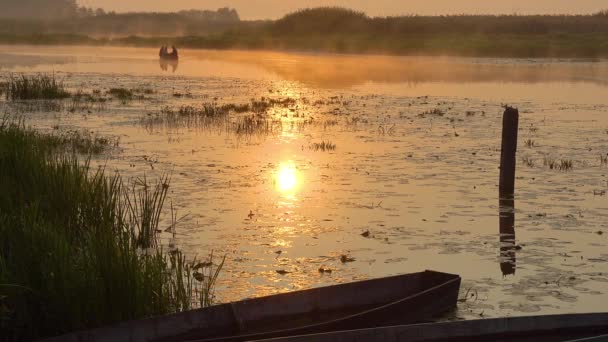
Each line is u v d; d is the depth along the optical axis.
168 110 25.06
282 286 8.82
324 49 83.25
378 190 13.57
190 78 42.59
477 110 27.00
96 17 167.62
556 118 24.73
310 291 7.68
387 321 7.45
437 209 12.29
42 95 28.16
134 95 30.83
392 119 24.02
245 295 8.53
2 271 7.38
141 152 17.03
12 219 8.71
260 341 6.33
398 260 9.78
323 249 10.20
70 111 24.41
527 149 18.23
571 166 15.92
